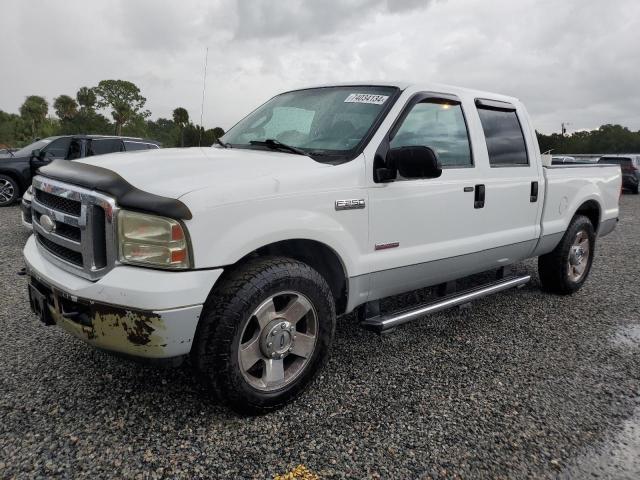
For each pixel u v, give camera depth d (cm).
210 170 251
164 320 213
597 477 217
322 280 266
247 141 351
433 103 344
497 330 393
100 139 1084
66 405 257
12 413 248
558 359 340
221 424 246
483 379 306
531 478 214
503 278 434
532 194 418
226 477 208
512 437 244
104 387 277
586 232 496
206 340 230
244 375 243
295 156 290
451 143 354
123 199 221
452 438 241
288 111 360
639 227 1080
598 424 259
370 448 231
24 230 761
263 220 242
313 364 269
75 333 240
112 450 222
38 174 287
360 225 288
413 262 321
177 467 213
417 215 321
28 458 214
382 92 334
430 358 335
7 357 311
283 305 261
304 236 258
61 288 236
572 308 457
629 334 393
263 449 227
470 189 357
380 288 311
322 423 251
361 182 288
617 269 632
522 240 413
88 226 228
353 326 389
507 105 418
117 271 221
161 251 217
